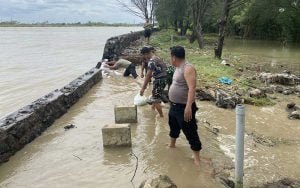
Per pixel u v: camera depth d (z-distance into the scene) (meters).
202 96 5.95
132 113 4.52
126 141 3.73
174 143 3.69
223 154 3.59
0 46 22.81
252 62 12.16
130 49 13.45
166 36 22.81
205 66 9.02
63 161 3.41
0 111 6.18
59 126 4.45
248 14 26.30
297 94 6.73
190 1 18.45
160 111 4.76
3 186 2.95
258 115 5.18
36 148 3.74
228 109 5.43
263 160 3.56
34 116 4.09
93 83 7.11
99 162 3.38
